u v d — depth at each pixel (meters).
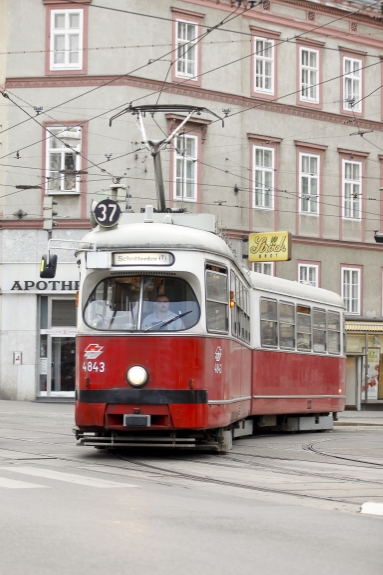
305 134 43.00
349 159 44.59
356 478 14.30
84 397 15.80
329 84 43.88
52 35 38.22
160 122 38.28
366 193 45.25
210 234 16.91
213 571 7.29
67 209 38.06
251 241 39.72
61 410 33.38
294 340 24.97
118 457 16.25
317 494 12.28
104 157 37.75
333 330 28.11
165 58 38.50
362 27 44.91
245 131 41.00
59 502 10.53
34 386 38.28
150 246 15.86
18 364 38.38
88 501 10.69
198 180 39.34
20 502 10.46
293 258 42.47
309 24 42.97
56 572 7.14
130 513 9.91
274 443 21.48
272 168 41.91
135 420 15.47
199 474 14.09
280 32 42.06
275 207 41.94
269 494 12.13
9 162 38.38
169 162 38.41
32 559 7.57
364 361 44.34
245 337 20.31
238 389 19.02
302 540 8.69
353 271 44.69
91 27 38.00
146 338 15.68
